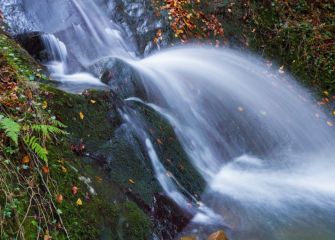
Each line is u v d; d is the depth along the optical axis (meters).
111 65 5.88
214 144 6.54
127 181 4.52
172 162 5.39
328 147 7.79
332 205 5.65
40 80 5.12
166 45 7.85
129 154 4.80
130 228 4.05
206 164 6.14
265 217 5.18
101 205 3.98
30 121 3.97
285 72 8.76
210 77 7.50
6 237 3.08
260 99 7.80
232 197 5.54
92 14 7.97
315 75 8.82
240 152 6.83
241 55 8.50
